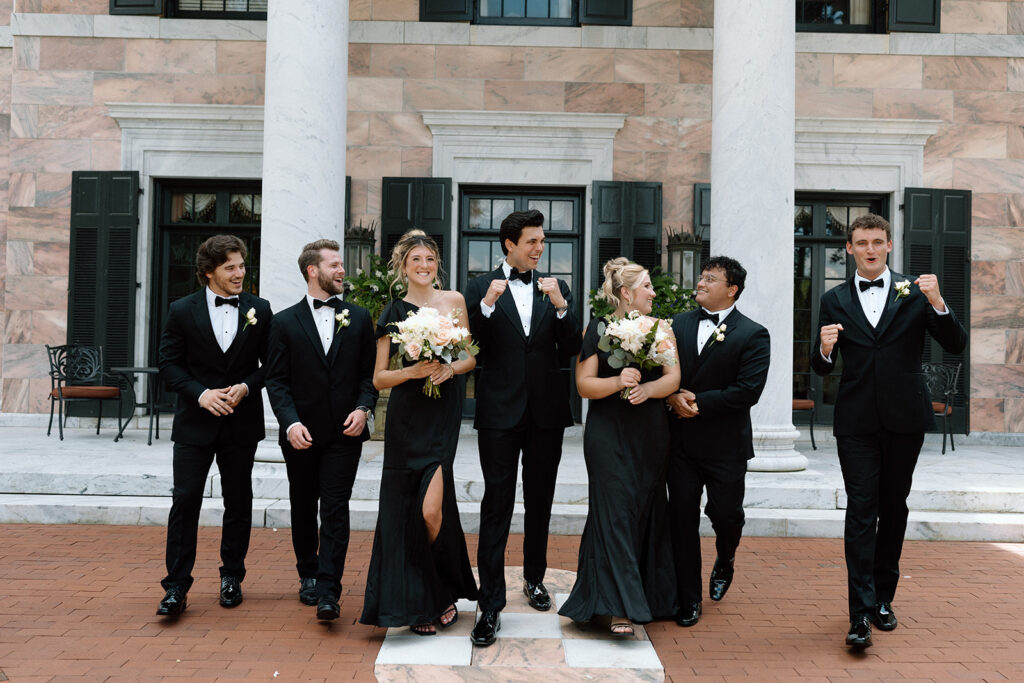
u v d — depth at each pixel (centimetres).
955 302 951
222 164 960
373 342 390
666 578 376
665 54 969
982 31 970
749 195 642
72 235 945
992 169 966
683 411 370
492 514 362
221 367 384
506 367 372
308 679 305
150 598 402
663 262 961
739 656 338
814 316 980
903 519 370
